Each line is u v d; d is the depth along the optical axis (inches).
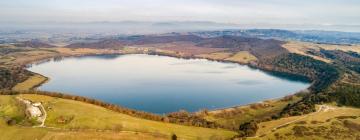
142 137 5639.8
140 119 6609.3
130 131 5871.1
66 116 6205.7
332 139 5644.7
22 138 5354.3
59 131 5610.2
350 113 7327.8
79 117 6186.0
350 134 5905.5
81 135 5442.9
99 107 7219.5
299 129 6053.2
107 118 6259.8
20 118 6240.2
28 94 7805.1
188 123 7091.5
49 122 6018.7
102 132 5689.0
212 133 6333.7
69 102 7165.4
